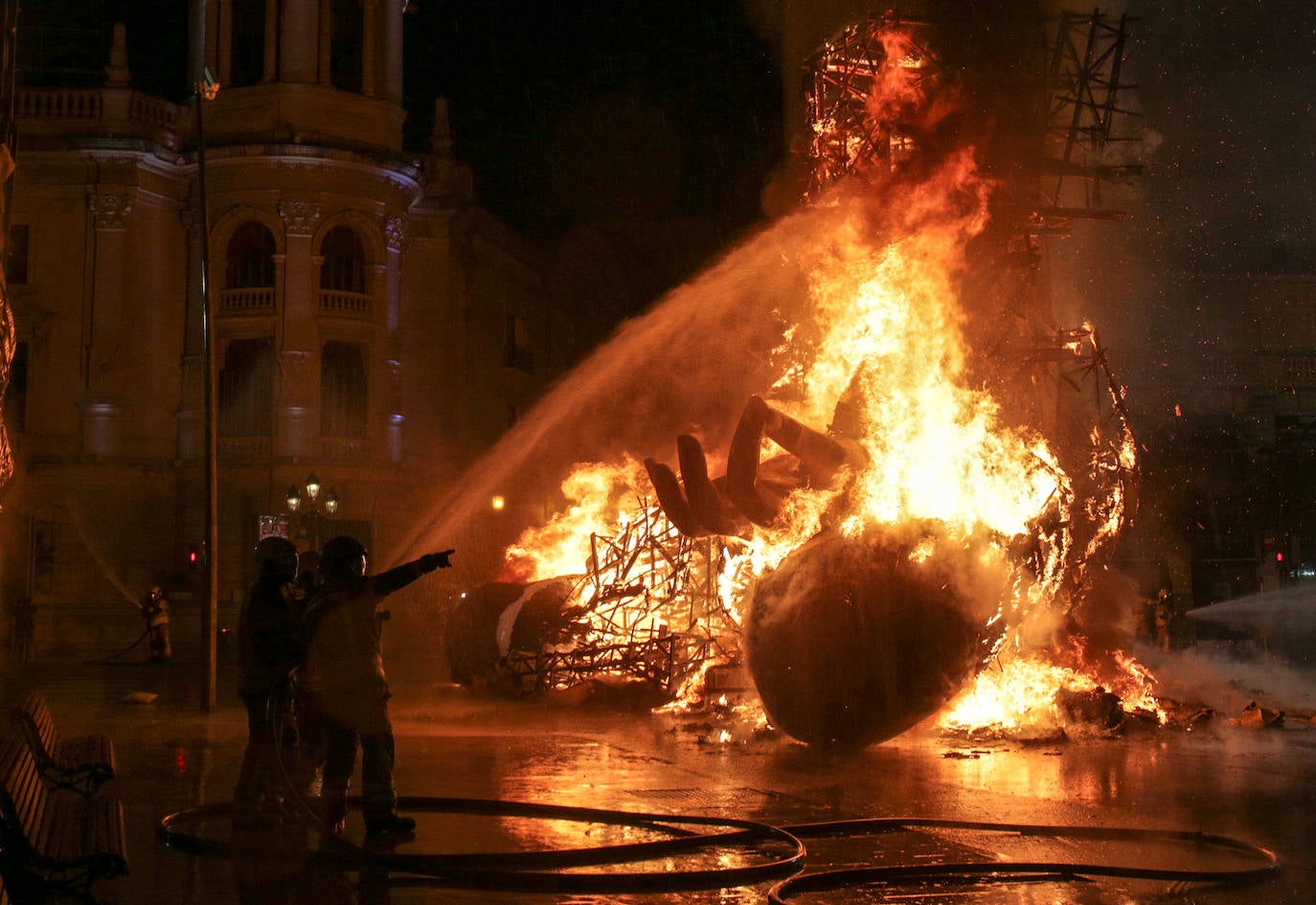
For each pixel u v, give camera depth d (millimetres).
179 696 19234
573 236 51188
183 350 39688
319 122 39625
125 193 38500
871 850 7504
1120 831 7922
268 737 8070
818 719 11633
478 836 7840
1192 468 40375
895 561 11617
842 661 11500
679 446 12117
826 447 12102
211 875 6680
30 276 38375
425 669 28109
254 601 8156
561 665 17594
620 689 16812
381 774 7902
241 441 38781
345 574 8039
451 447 42281
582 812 8516
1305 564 41156
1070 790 9875
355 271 40344
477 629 18828
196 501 38781
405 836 7812
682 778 10492
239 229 39531
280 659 8070
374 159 39719
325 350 39781
